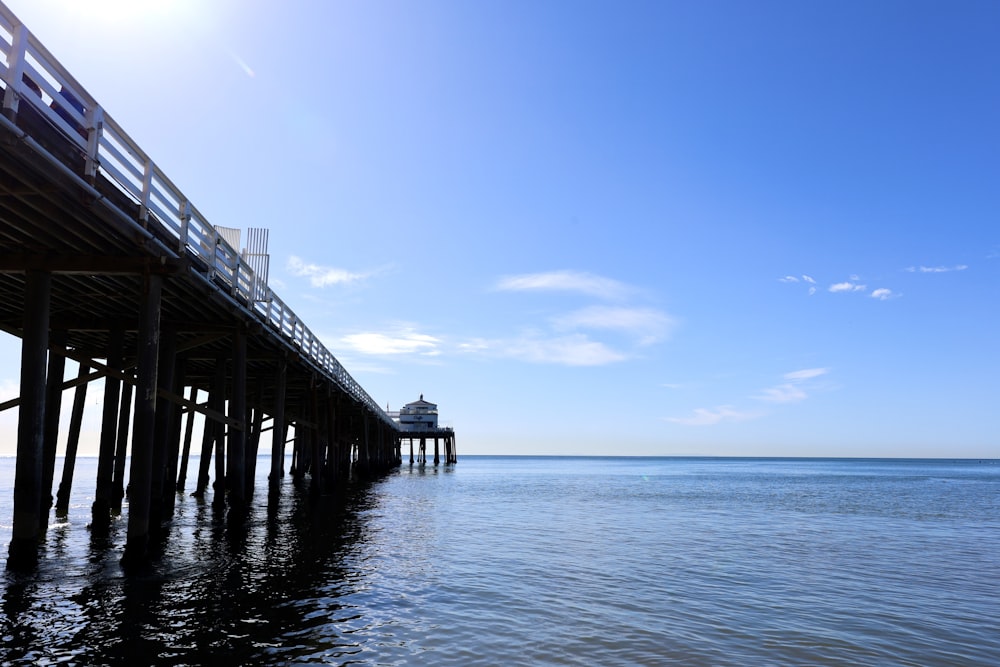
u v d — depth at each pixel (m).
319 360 27.91
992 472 124.19
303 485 39.38
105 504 17.61
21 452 11.38
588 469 126.12
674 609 11.39
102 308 17.38
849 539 22.03
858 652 9.20
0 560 13.07
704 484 65.56
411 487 44.19
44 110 8.82
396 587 12.16
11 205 9.98
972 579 14.99
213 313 17.55
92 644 8.22
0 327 17.77
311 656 8.11
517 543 18.92
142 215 11.43
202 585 11.45
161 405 17.56
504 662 8.27
